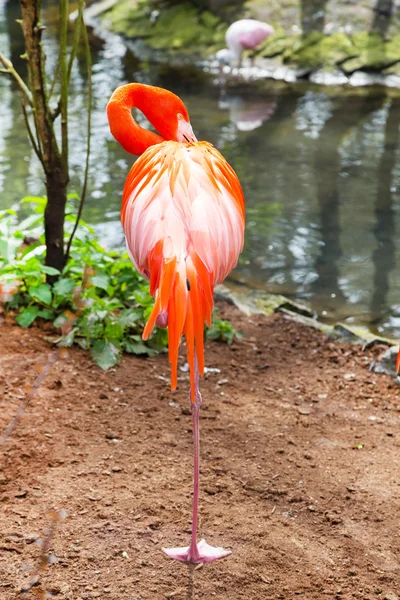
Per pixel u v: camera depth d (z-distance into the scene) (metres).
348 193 6.66
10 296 4.20
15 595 2.44
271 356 4.29
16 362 3.80
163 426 3.50
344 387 4.00
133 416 3.54
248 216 6.27
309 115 8.80
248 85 10.12
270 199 6.55
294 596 2.55
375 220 6.20
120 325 4.03
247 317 4.75
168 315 2.42
